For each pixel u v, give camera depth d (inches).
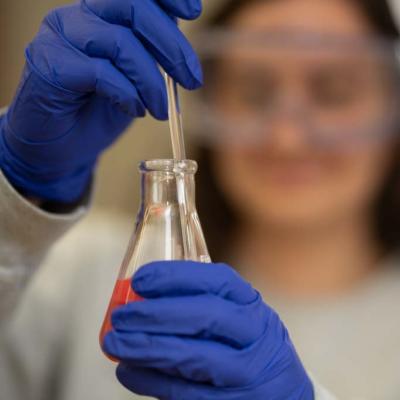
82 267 51.6
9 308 33.7
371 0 54.2
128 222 70.4
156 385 24.7
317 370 50.7
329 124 51.1
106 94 27.4
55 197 32.9
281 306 54.5
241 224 57.6
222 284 24.8
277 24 54.1
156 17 27.7
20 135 29.8
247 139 52.0
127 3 27.6
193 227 25.7
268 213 53.2
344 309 53.5
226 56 54.9
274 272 55.7
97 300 49.5
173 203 25.4
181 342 23.4
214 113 54.8
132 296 24.7
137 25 27.6
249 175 53.1
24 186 31.8
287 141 50.4
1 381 41.8
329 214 52.9
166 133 73.5
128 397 45.4
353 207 53.2
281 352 26.5
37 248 32.2
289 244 54.9
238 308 25.0
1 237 31.1
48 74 27.5
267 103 53.0
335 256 54.6
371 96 52.8
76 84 27.4
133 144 80.0
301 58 52.9
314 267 54.7
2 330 38.3
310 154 51.2
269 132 51.5
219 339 24.6
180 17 28.8
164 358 23.1
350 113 52.3
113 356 23.5
